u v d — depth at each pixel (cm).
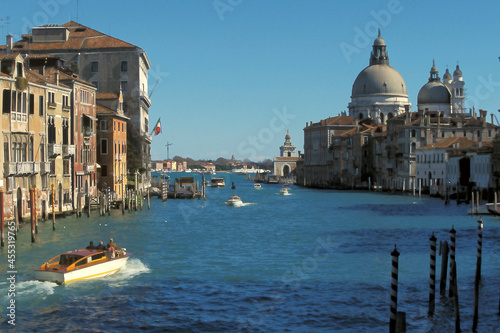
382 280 3603
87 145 7450
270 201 11275
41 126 6025
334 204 10206
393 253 2598
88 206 6675
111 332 2711
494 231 5888
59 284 3450
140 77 10331
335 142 16625
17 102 5494
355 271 3856
